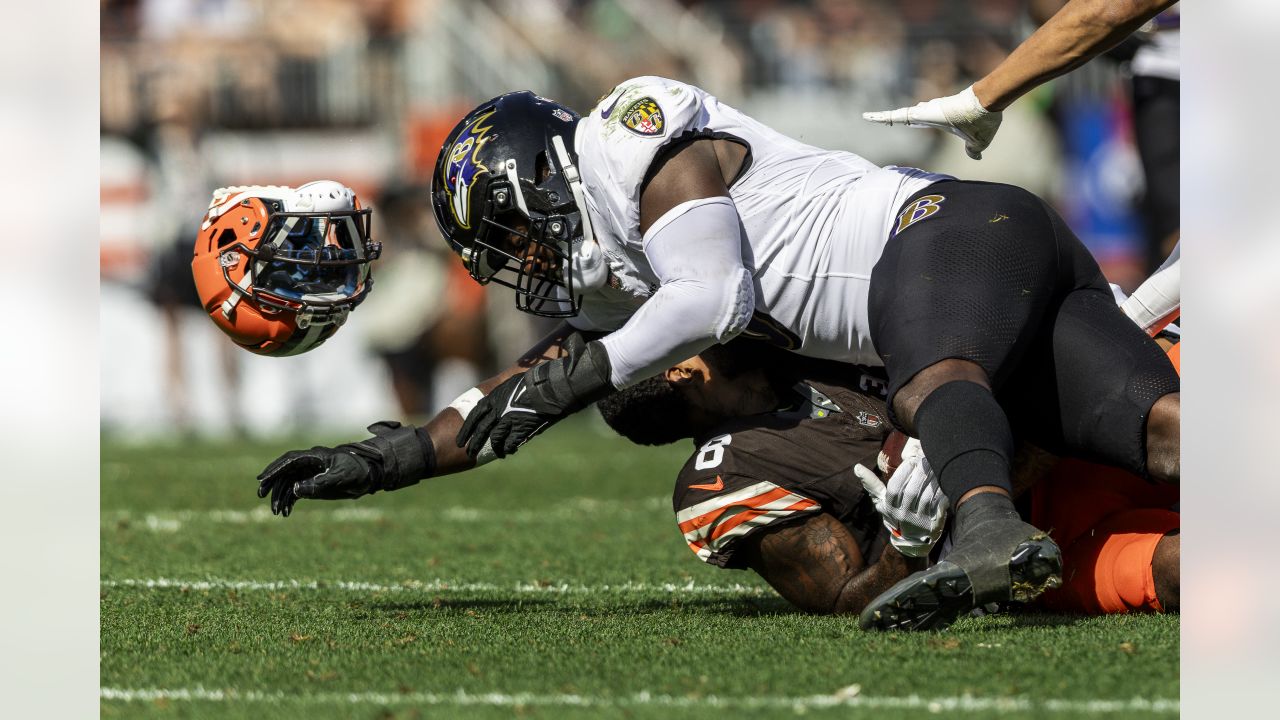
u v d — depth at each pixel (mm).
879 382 11969
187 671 10094
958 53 48875
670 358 10891
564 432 41688
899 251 11039
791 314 11562
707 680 9422
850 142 48500
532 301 12102
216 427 40094
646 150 10992
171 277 40062
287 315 11773
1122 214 40531
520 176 11367
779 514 11648
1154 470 10891
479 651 10594
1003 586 9695
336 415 40812
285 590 14531
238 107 44562
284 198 11594
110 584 14984
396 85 46188
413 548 18141
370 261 11992
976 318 10562
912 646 10156
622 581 15086
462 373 40500
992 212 11039
